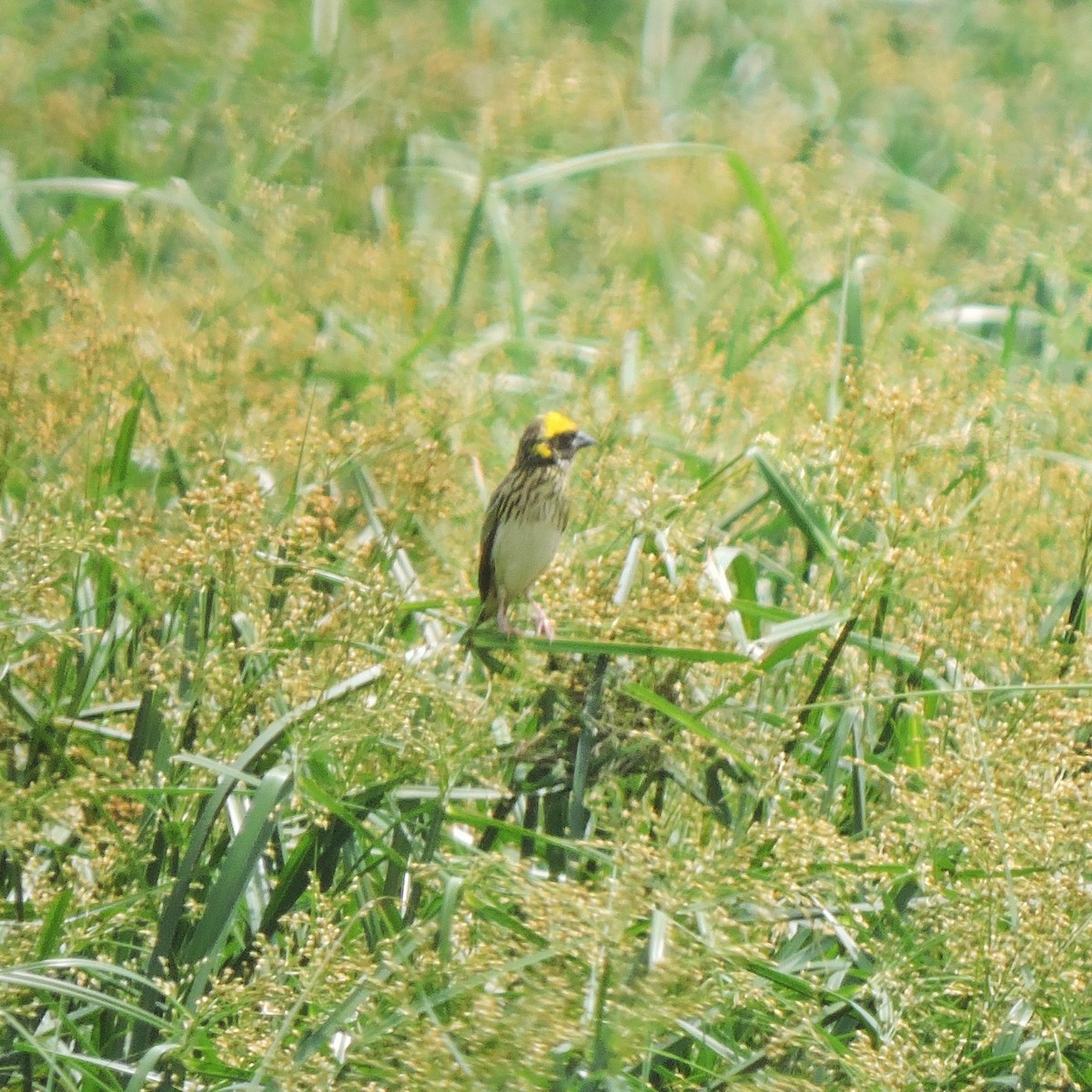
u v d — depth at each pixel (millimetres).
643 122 20156
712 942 7590
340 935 7914
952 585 9945
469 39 21062
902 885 9414
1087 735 10195
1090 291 17047
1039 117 22016
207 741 9391
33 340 11938
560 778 9586
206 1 19625
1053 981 8180
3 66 18453
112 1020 8875
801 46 23906
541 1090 7371
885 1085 7633
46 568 9141
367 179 17625
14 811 8430
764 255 17844
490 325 17250
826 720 11086
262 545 10516
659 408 13320
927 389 12344
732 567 11367
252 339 13352
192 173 18922
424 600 10258
